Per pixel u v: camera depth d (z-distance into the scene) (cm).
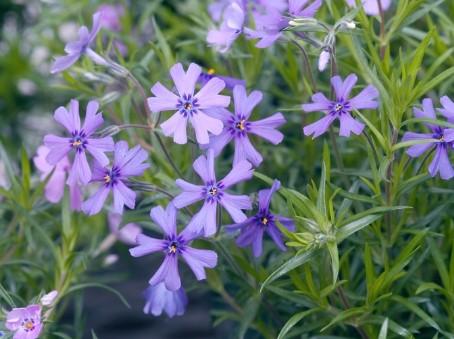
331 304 33
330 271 32
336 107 30
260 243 31
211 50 39
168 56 36
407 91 30
